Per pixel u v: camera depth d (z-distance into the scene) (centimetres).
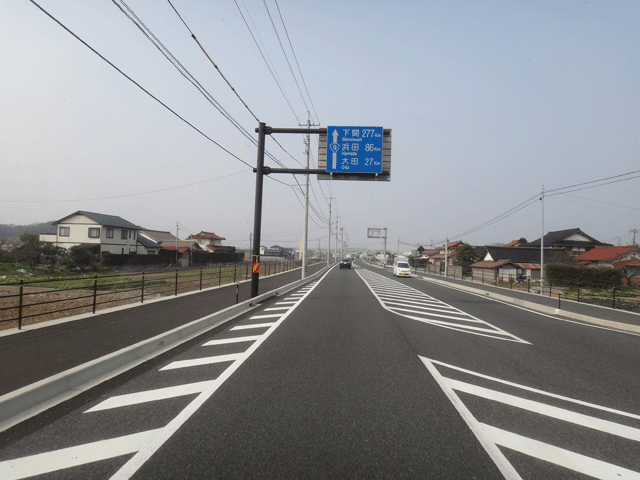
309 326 988
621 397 505
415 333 929
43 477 285
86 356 586
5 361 555
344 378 547
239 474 291
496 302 1816
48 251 2978
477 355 722
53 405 433
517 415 430
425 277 4166
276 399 457
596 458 336
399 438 359
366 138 1480
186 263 4803
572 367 657
